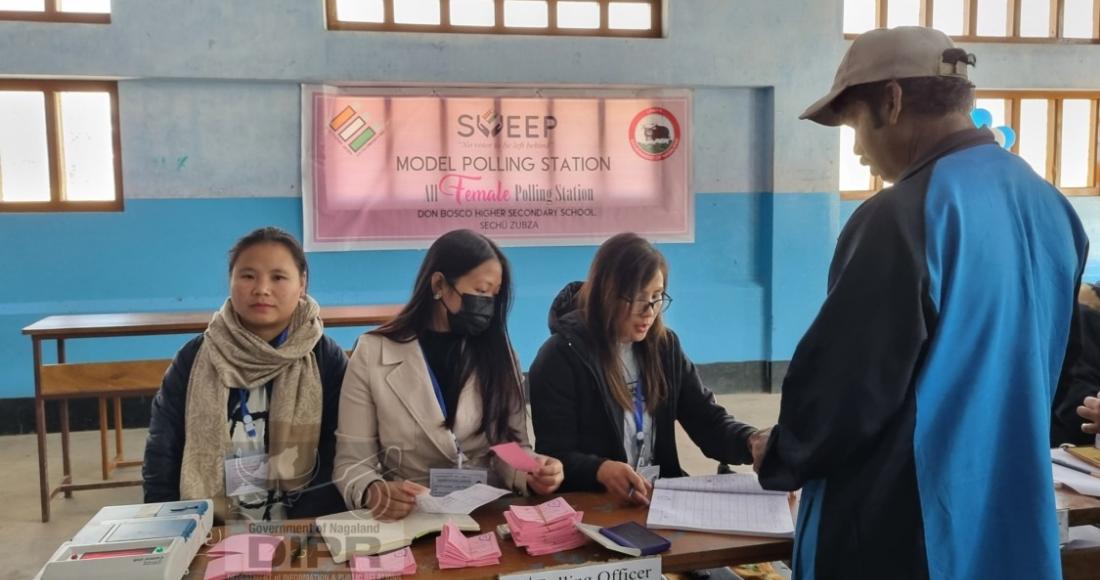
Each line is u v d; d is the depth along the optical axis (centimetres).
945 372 110
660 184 533
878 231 111
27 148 466
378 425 175
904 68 119
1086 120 601
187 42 461
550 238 523
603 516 155
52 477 388
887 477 110
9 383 458
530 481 165
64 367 326
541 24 511
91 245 471
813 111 132
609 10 518
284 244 174
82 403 468
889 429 111
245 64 469
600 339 185
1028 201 118
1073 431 218
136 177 473
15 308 461
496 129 508
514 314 516
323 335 186
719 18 521
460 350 177
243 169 484
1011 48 562
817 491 120
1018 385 116
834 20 535
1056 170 596
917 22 562
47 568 120
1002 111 588
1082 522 151
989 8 568
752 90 541
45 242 466
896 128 122
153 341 476
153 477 170
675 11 516
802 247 547
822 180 544
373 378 173
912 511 109
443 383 176
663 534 145
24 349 458
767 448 120
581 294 193
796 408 116
